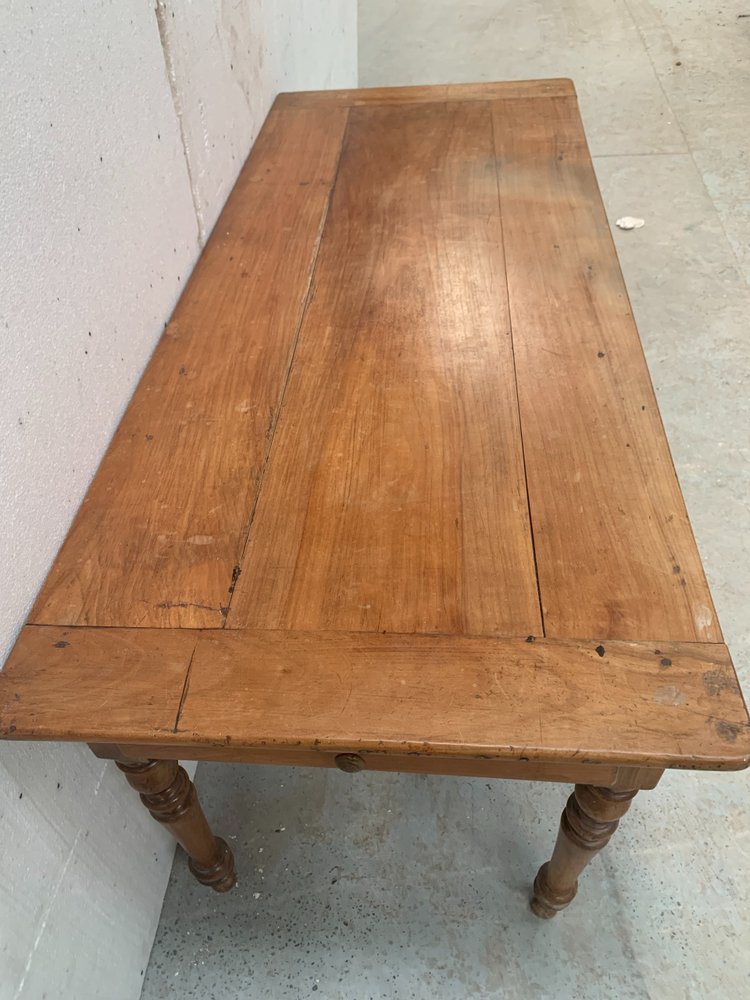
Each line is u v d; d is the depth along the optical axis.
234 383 0.91
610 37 3.56
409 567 0.71
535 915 1.12
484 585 0.69
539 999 1.05
